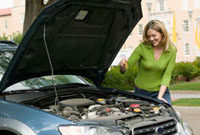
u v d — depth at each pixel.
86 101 4.63
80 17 4.55
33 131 3.70
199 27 46.31
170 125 4.31
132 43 50.56
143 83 5.36
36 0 11.10
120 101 4.84
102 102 4.82
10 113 3.92
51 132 3.67
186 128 4.67
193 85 20.38
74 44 4.87
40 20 4.10
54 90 4.93
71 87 5.23
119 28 5.10
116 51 5.46
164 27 5.00
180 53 47.06
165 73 5.21
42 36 4.30
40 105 4.55
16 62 4.26
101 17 4.77
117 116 4.06
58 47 4.71
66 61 5.06
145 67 5.25
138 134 3.88
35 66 4.69
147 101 4.95
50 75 5.11
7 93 4.58
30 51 4.37
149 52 5.20
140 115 4.21
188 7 46.78
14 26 59.28
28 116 3.83
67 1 4.12
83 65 5.34
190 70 25.06
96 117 4.12
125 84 21.50
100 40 5.11
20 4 58.12
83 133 3.64
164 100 5.00
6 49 5.18
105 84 21.03
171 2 47.62
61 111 4.32
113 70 21.45
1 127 3.87
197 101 12.64
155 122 4.10
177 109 11.18
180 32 47.09
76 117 4.08
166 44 5.06
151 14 48.94
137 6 4.88
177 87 19.91
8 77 4.34
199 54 46.28
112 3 4.59
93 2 4.39
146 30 5.08
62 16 4.30
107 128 3.74
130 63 5.32
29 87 4.93
